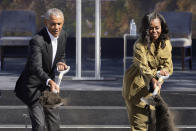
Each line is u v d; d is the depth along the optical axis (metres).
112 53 32.53
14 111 17.88
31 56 12.71
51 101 11.94
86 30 28.12
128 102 13.25
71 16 31.81
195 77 22.89
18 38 26.03
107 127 17.52
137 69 12.95
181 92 18.50
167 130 11.50
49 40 12.87
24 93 13.20
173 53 31.17
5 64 28.17
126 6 32.09
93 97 18.58
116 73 24.25
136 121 13.21
